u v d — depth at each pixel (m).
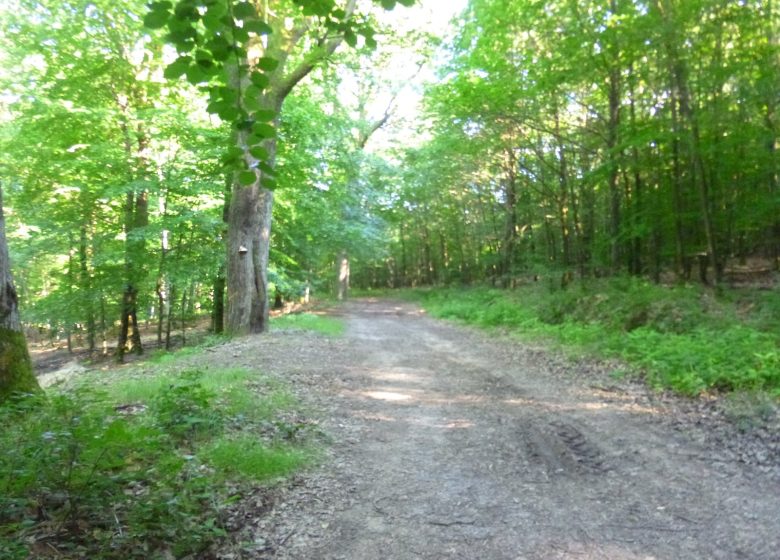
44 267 24.88
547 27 15.88
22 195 16.78
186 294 21.45
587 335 12.12
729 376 7.66
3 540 3.16
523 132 20.45
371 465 5.50
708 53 13.71
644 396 7.92
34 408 4.95
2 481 3.47
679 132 13.93
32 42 15.23
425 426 6.84
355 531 4.14
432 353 12.91
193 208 17.00
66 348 27.83
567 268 21.30
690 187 15.69
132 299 18.03
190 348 13.67
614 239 17.11
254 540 3.95
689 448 5.83
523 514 4.42
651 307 12.40
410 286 56.00
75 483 3.73
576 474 5.25
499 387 8.92
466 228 36.00
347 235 25.95
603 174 16.88
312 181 22.06
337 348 13.05
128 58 16.27
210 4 3.01
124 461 4.23
